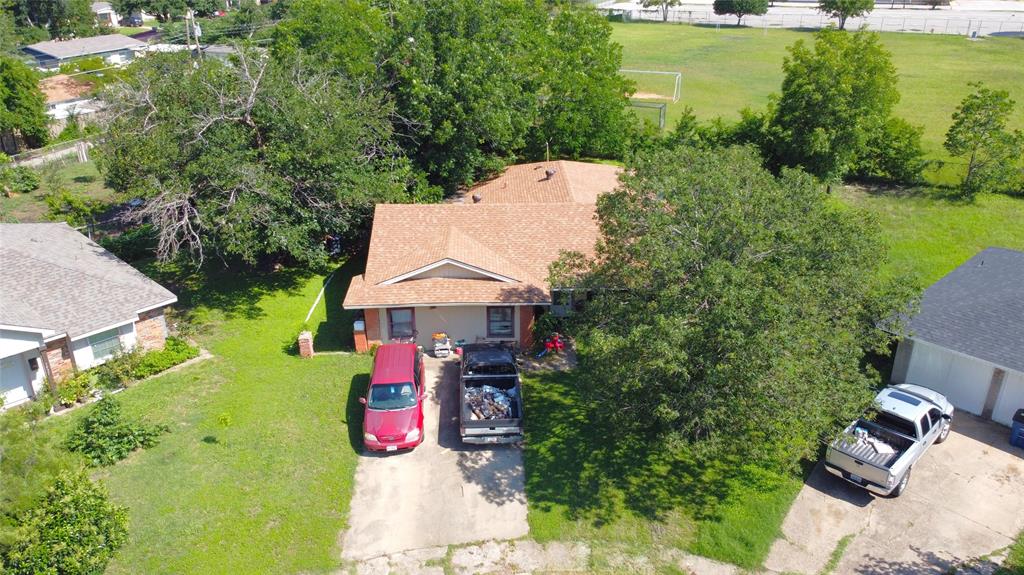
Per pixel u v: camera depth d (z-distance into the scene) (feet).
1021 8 305.94
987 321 69.46
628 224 60.13
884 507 57.72
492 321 79.87
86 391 70.18
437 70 109.29
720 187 58.49
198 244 84.69
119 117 89.15
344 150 92.27
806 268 56.59
